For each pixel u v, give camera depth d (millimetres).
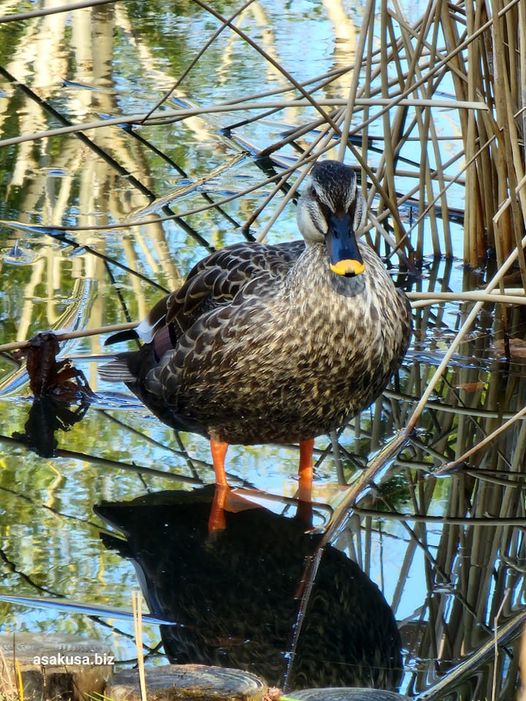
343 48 13055
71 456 6500
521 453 6637
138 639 3820
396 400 7328
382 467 6465
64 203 10000
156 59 13133
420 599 5230
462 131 8930
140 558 5465
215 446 6203
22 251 9148
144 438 6762
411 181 10523
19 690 3953
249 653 4770
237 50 13180
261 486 6211
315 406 5777
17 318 7957
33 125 11398
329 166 5504
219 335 5738
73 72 12773
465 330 6570
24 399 7164
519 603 5188
